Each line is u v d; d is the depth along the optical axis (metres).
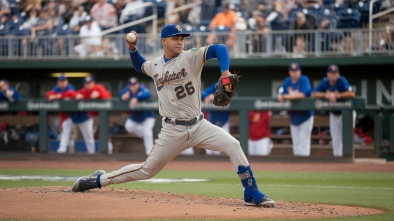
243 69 72.44
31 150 63.75
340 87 57.19
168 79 27.69
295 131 58.41
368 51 67.19
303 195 35.06
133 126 60.91
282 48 69.06
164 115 28.36
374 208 29.44
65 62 72.56
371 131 60.56
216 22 71.94
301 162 58.47
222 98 26.28
